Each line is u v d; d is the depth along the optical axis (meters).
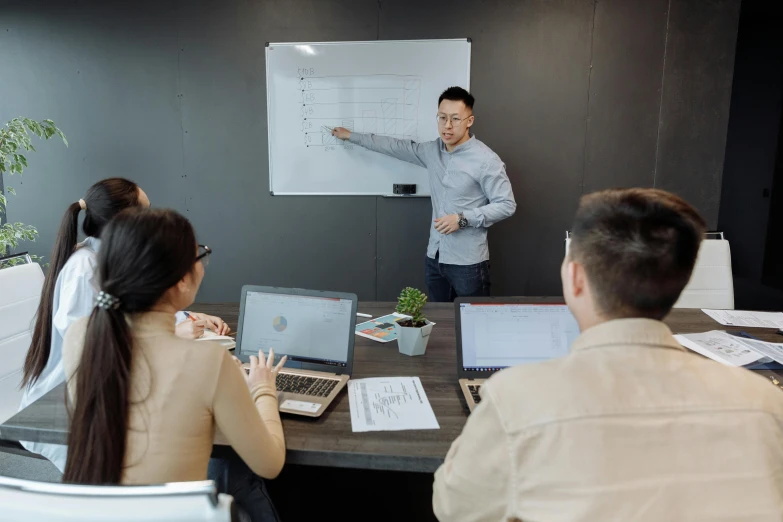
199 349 1.06
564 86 3.34
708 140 3.36
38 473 2.31
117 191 1.76
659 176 3.42
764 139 4.77
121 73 3.53
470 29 3.31
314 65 3.41
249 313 1.70
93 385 1.00
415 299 1.79
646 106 3.34
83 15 3.47
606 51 3.29
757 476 0.68
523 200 3.50
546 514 0.69
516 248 3.56
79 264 1.68
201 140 3.57
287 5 3.37
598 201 0.78
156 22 3.45
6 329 2.02
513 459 0.71
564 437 0.68
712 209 3.44
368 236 3.63
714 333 1.94
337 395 1.50
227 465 1.45
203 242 3.71
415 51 3.35
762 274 4.86
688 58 3.27
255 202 3.63
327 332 1.63
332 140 3.50
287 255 3.70
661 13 3.23
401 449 1.23
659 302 0.74
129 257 1.02
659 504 0.66
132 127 3.59
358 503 1.87
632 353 0.74
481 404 0.77
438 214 3.19
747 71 4.92
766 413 0.71
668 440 0.68
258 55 3.44
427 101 3.40
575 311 0.81
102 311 1.03
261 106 3.50
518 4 3.27
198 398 1.03
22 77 3.57
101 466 0.99
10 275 2.07
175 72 3.50
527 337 1.58
